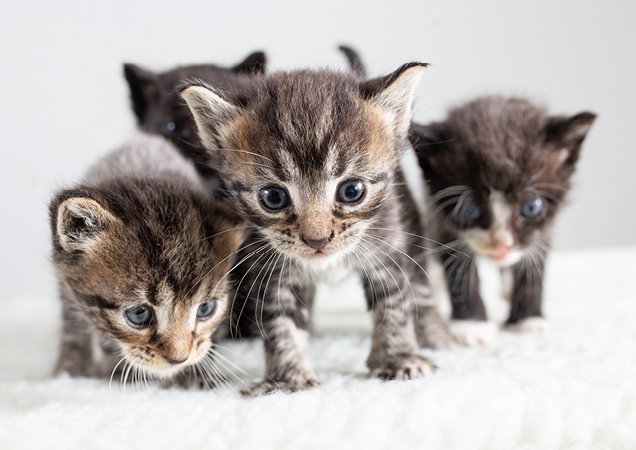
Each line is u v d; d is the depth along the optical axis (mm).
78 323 286
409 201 309
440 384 226
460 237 318
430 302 313
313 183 239
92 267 249
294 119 241
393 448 199
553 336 306
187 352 250
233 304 268
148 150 310
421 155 318
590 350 277
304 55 441
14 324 420
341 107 246
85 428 214
